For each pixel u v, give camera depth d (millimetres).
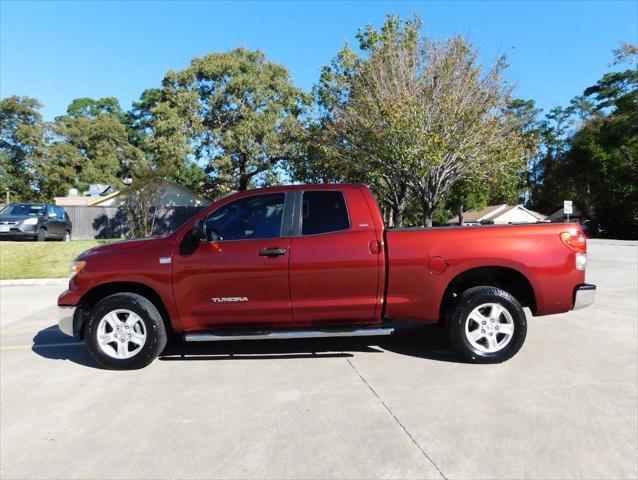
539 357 5441
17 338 7031
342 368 5211
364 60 21234
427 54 18141
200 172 46562
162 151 30828
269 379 4922
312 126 23953
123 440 3670
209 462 3324
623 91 47844
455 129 16719
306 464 3268
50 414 4184
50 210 20312
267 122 30953
